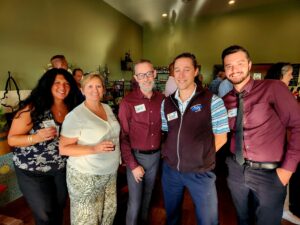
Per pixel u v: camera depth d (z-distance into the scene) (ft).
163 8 19.66
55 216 5.14
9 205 8.36
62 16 13.08
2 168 8.48
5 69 9.77
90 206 4.81
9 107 9.62
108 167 4.88
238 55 4.65
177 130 4.99
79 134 4.50
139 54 24.50
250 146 4.71
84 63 15.42
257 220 4.99
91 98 4.76
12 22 9.96
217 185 9.37
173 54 23.77
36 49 11.32
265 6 19.53
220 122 4.71
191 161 4.85
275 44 19.63
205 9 20.17
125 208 7.72
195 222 7.09
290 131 4.56
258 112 4.61
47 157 4.78
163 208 7.87
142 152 5.74
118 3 18.24
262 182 4.66
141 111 5.61
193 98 4.83
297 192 7.00
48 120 4.87
